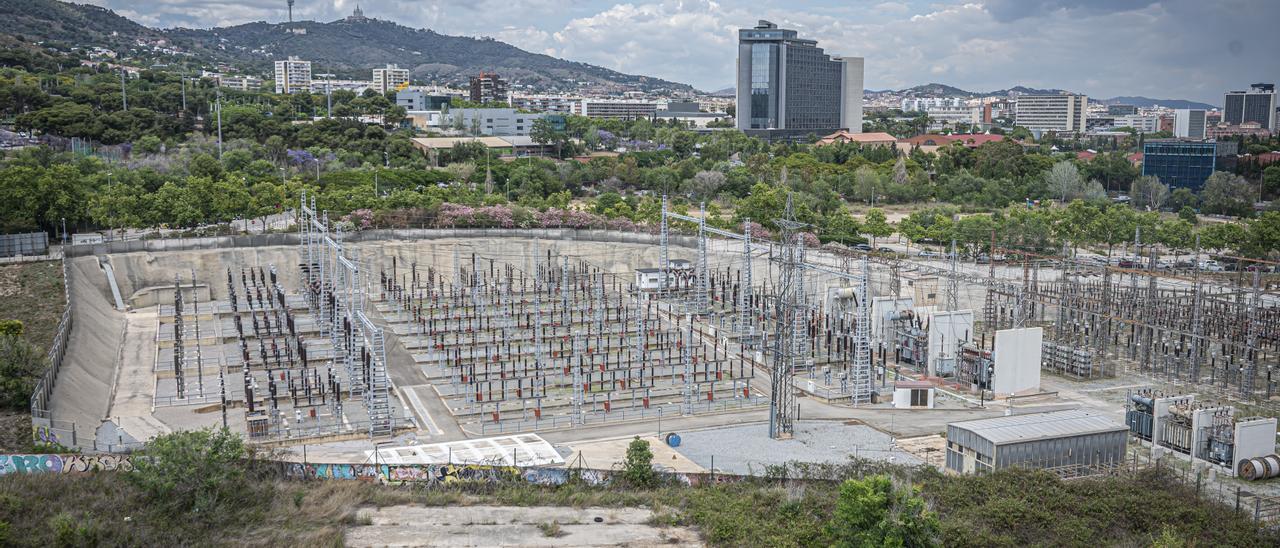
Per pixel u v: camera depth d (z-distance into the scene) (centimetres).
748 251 14162
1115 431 8525
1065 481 7694
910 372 12225
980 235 19050
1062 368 12194
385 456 8556
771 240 17875
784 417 9681
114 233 17850
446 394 10869
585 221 19162
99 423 9525
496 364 12056
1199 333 12669
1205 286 16288
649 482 7944
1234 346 12538
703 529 7069
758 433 9762
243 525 6912
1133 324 13050
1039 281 15038
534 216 19212
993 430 8406
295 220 18900
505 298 14412
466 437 9569
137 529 6650
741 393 11131
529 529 7081
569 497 7638
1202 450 8950
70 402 9550
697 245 17888
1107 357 12975
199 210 18050
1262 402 10862
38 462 7500
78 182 17588
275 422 9675
